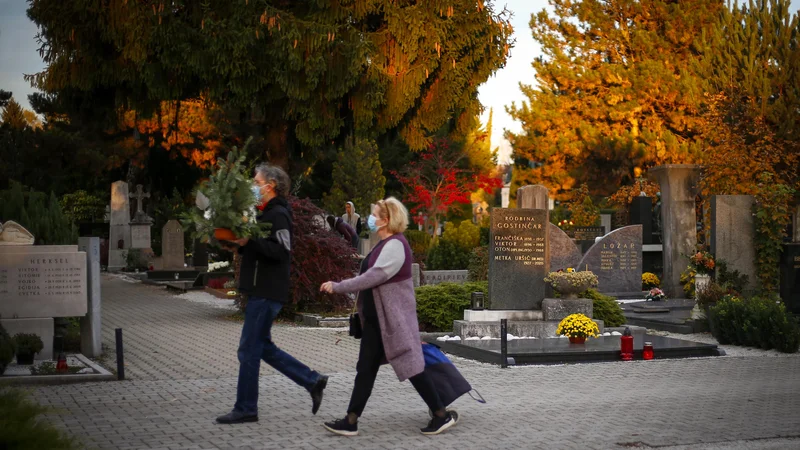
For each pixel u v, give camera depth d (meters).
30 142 38.72
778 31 35.69
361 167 40.12
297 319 17.61
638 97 42.84
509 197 54.97
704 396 9.45
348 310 18.00
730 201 17.84
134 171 46.22
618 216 36.53
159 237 43.69
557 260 22.08
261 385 9.91
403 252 7.36
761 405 8.92
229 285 24.03
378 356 7.42
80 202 43.50
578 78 44.69
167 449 6.84
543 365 11.91
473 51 26.36
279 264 7.76
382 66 25.09
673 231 22.70
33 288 11.48
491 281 14.74
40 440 5.86
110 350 13.23
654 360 12.45
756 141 26.67
